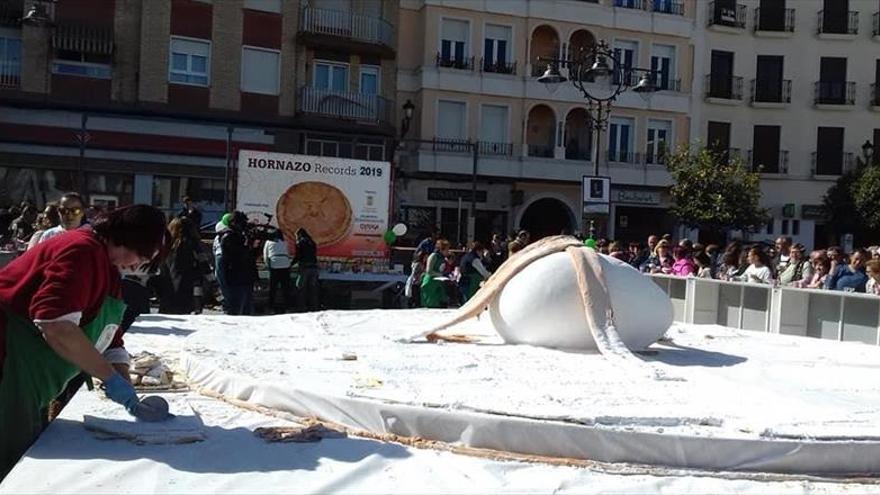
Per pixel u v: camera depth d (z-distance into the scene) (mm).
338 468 3268
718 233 34312
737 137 36719
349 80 30938
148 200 27609
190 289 11008
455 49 32562
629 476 3414
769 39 36812
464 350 6039
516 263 6566
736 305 11711
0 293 3311
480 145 32656
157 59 27703
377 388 4320
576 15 33469
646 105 34469
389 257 18688
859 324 9727
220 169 28484
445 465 3404
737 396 4570
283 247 15375
